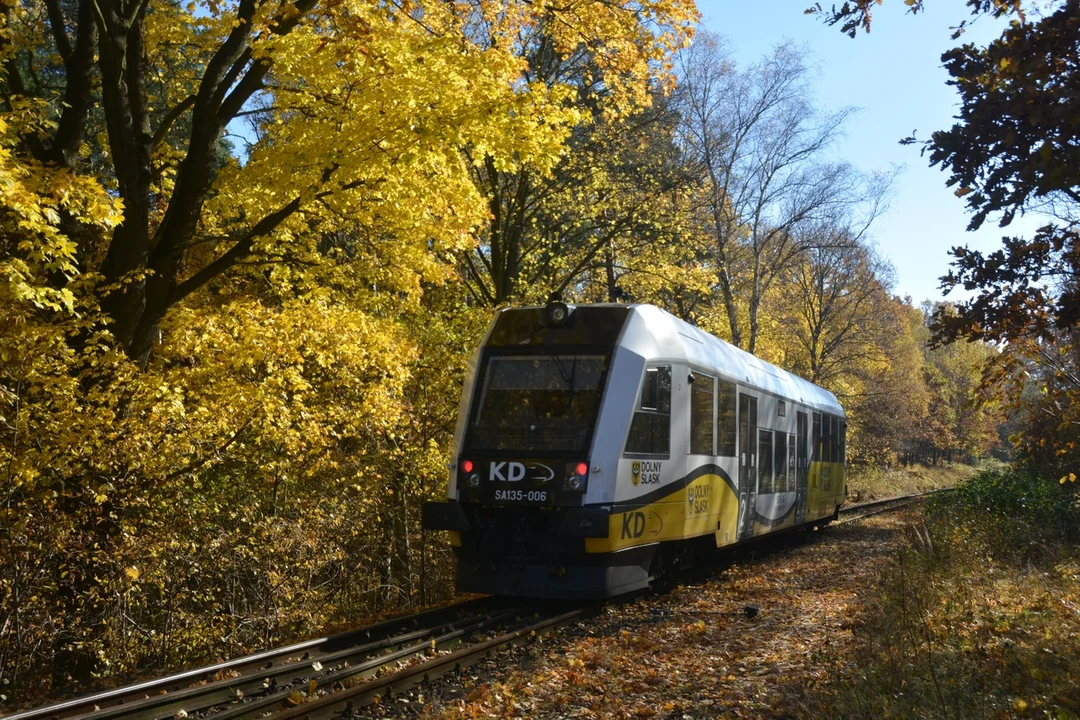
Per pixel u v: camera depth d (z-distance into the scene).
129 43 12.06
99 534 10.30
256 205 13.34
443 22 13.59
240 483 13.00
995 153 6.57
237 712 6.23
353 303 14.88
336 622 12.60
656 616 10.45
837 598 11.47
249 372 12.52
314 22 11.67
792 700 6.33
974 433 68.50
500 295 21.66
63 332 10.16
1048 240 7.93
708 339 13.62
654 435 11.25
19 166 9.14
